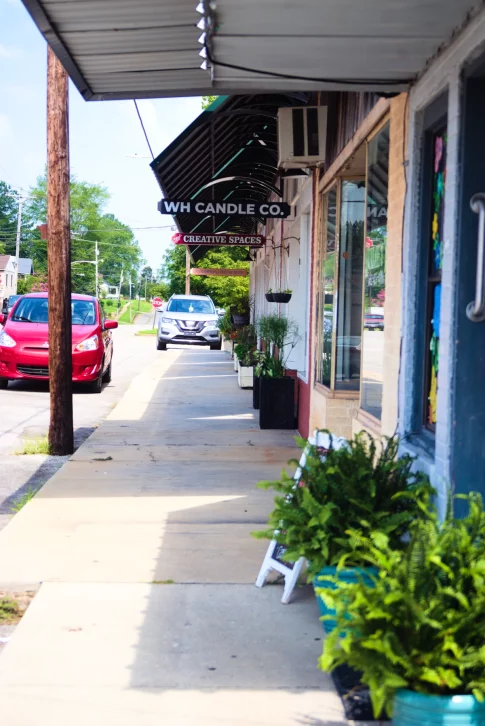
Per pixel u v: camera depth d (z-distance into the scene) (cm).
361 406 644
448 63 393
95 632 418
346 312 802
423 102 441
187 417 1183
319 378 888
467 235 386
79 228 11400
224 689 360
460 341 386
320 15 357
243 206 1120
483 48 356
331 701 351
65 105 875
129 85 486
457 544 316
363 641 284
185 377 1783
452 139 390
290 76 449
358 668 293
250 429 1075
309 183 968
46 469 851
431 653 282
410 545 313
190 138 893
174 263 5425
